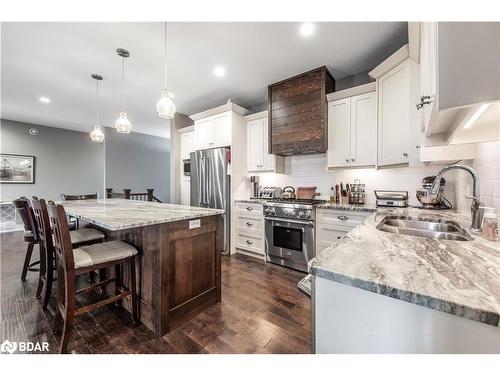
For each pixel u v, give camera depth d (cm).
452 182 223
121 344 151
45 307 189
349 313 67
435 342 55
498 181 117
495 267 67
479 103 63
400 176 265
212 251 202
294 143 308
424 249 84
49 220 186
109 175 627
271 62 273
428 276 61
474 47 63
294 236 288
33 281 246
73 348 146
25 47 244
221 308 196
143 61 272
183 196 471
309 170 340
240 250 359
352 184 297
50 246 188
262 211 325
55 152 590
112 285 206
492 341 50
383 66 229
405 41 231
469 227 124
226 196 354
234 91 360
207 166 377
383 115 235
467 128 97
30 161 551
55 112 472
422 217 163
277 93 325
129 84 336
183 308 175
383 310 62
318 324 73
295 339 156
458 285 56
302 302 205
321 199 327
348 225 249
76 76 311
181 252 175
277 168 347
